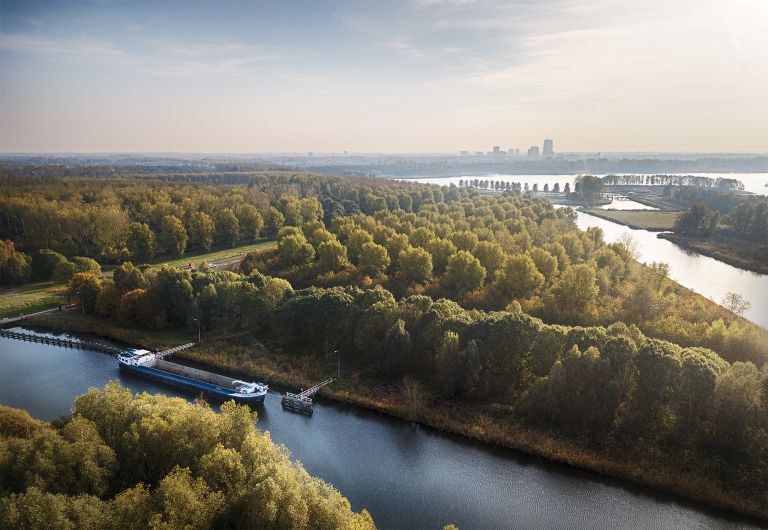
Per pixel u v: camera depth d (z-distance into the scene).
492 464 81.06
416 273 154.62
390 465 81.00
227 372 113.12
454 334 98.94
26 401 100.94
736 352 103.19
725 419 76.88
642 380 84.38
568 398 86.88
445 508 71.56
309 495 57.44
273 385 106.81
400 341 103.88
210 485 57.50
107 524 49.59
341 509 57.34
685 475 75.06
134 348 127.56
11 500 49.50
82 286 150.25
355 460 82.25
